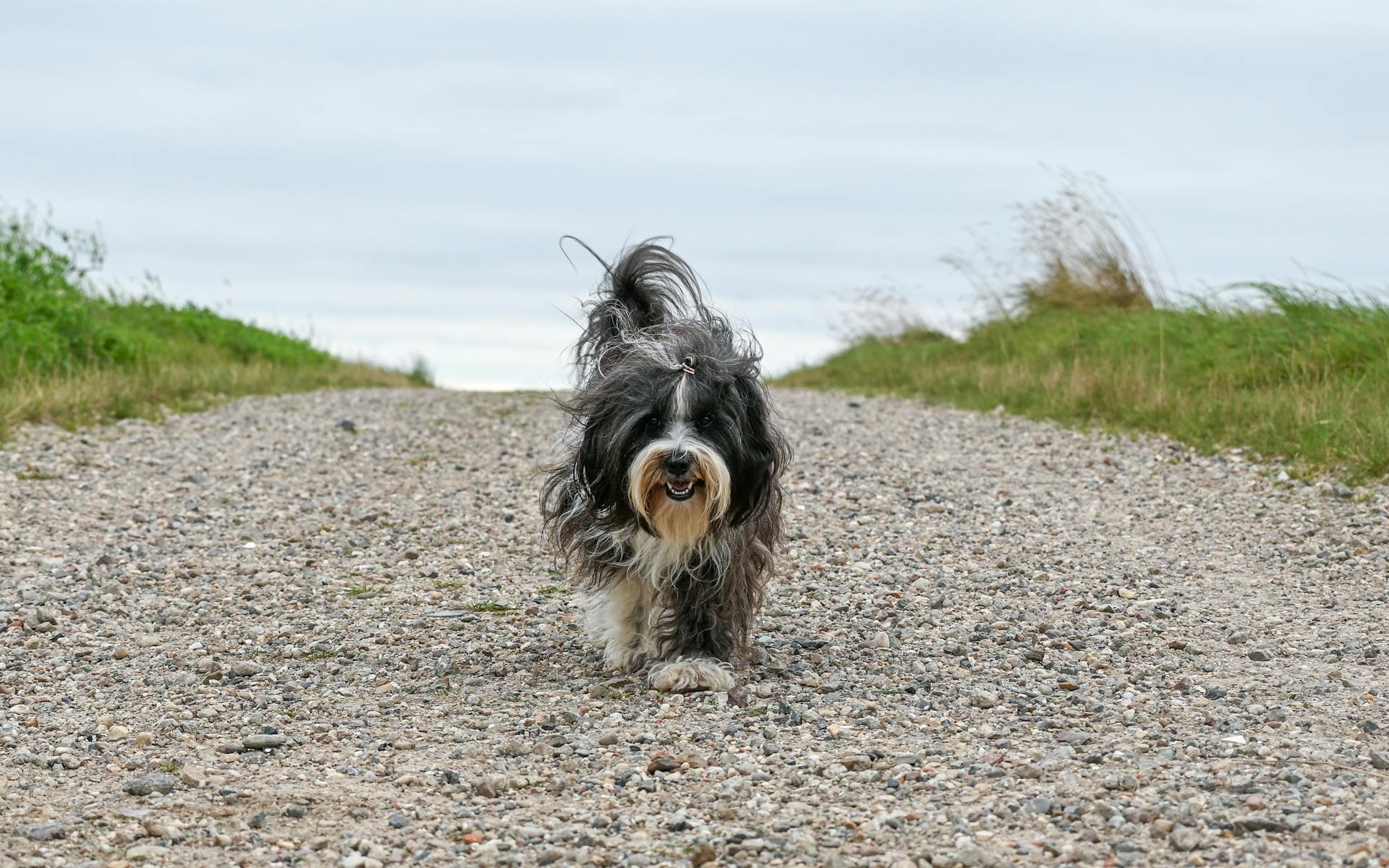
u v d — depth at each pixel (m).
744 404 3.64
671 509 3.60
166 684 3.72
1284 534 4.66
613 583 3.79
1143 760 3.32
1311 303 7.15
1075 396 7.04
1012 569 4.44
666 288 3.84
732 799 3.22
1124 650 3.88
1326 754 3.34
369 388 10.16
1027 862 3.03
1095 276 9.98
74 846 3.10
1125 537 4.73
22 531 4.70
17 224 8.90
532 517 5.00
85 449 5.81
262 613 4.16
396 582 4.40
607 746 3.42
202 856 3.07
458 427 7.11
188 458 5.86
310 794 3.25
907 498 5.14
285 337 12.56
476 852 3.08
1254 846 3.05
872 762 3.33
